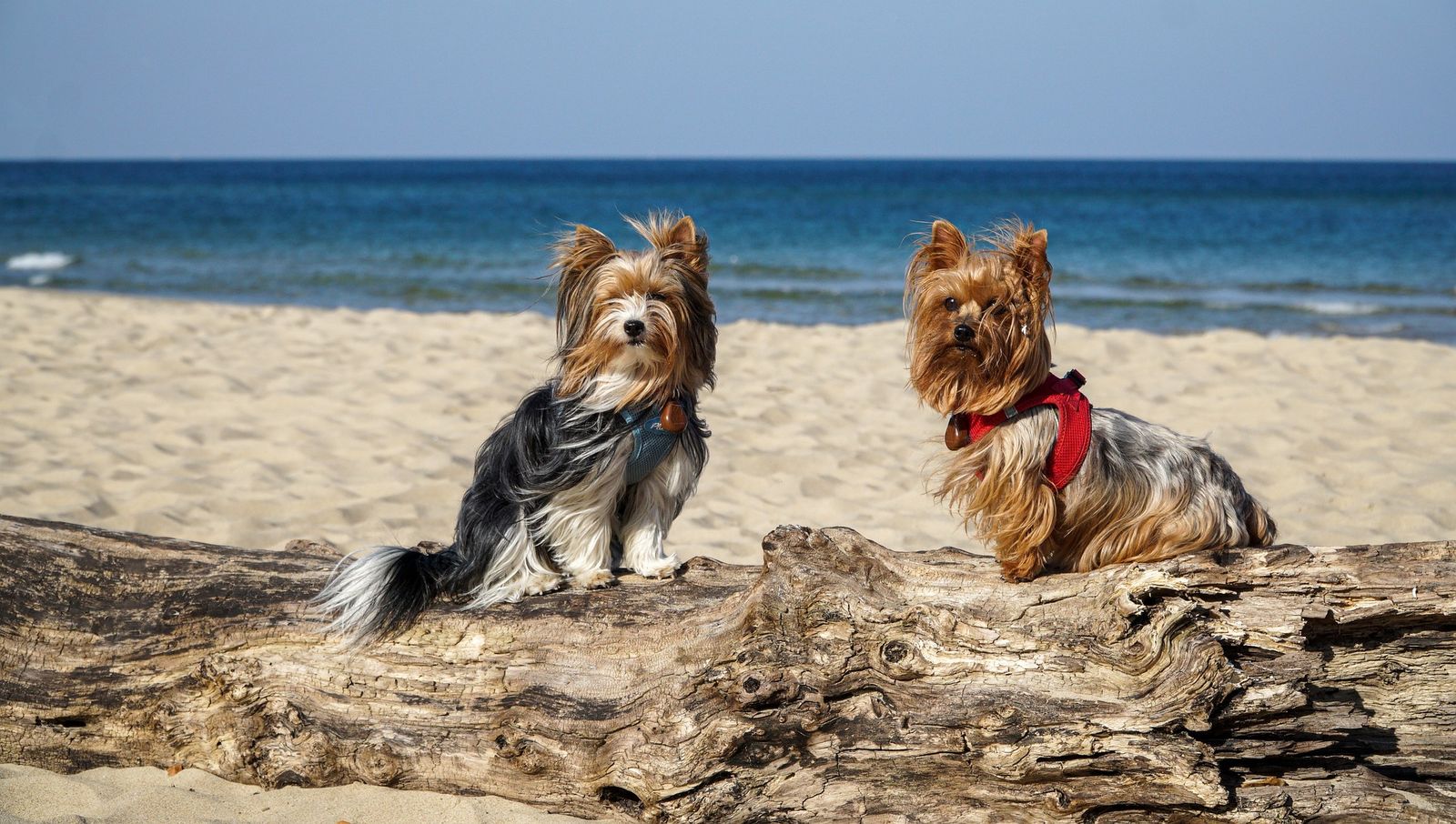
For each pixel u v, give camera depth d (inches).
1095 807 79.6
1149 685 79.7
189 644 86.4
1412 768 83.1
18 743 86.3
